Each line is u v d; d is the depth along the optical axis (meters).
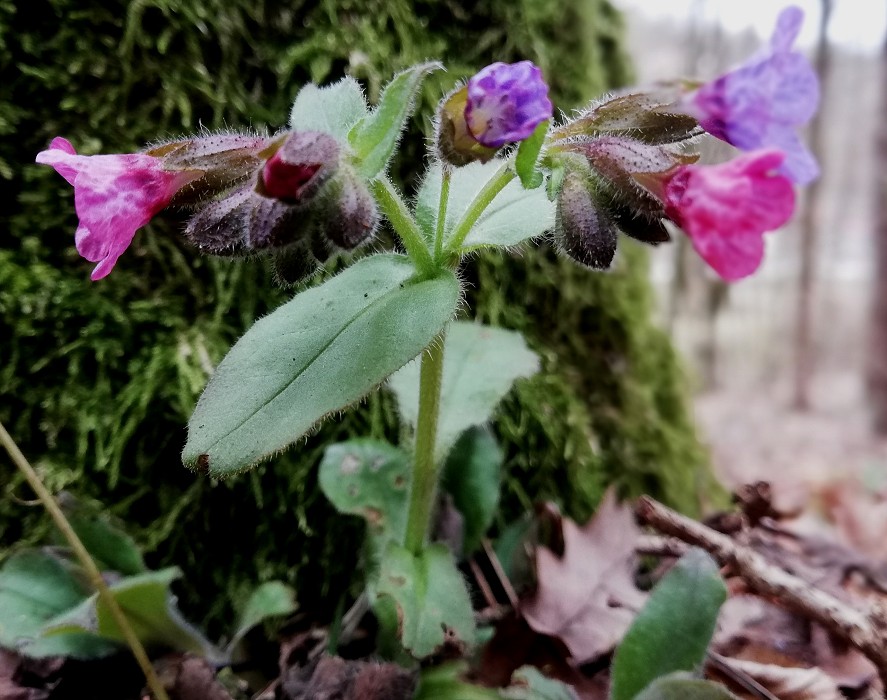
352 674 0.07
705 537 0.09
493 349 0.09
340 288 0.07
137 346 0.09
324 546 0.10
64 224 0.09
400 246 0.10
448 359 0.09
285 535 0.09
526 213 0.07
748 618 0.09
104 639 0.07
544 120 0.06
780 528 0.12
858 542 0.17
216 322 0.10
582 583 0.08
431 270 0.07
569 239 0.06
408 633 0.07
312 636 0.09
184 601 0.09
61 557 0.07
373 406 0.10
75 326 0.09
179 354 0.09
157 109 0.10
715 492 0.14
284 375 0.06
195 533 0.09
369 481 0.08
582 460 0.11
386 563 0.07
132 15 0.10
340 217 0.06
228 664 0.08
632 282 0.14
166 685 0.07
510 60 0.12
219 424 0.06
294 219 0.06
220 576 0.09
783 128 0.06
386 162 0.06
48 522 0.08
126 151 0.10
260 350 0.06
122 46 0.10
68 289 0.09
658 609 0.07
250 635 0.09
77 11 0.09
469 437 0.09
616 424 0.12
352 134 0.06
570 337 0.12
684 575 0.07
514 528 0.10
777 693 0.08
